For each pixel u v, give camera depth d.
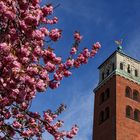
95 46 13.94
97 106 61.56
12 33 11.11
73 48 13.39
